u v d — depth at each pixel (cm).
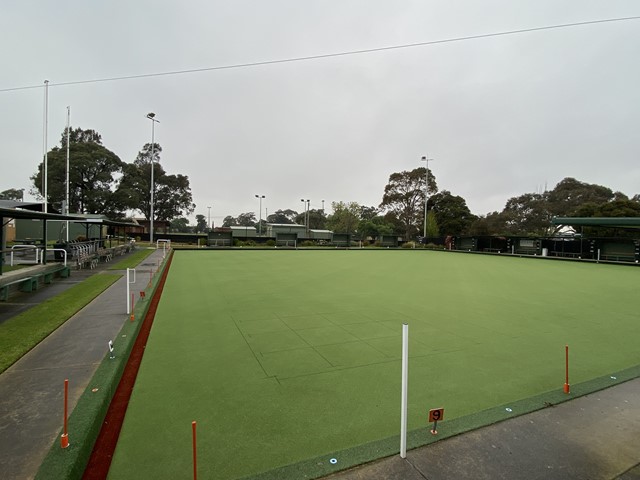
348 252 2944
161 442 289
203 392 379
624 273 1602
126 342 483
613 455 266
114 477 248
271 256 2311
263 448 282
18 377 382
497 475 243
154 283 967
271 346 529
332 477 241
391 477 241
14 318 605
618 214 2853
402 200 5209
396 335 592
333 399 365
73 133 4269
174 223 8338
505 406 339
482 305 850
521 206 5128
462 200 4678
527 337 596
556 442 282
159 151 5125
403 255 2728
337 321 676
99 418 303
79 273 1186
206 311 745
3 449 258
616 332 633
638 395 365
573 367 466
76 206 3900
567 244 2538
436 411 291
